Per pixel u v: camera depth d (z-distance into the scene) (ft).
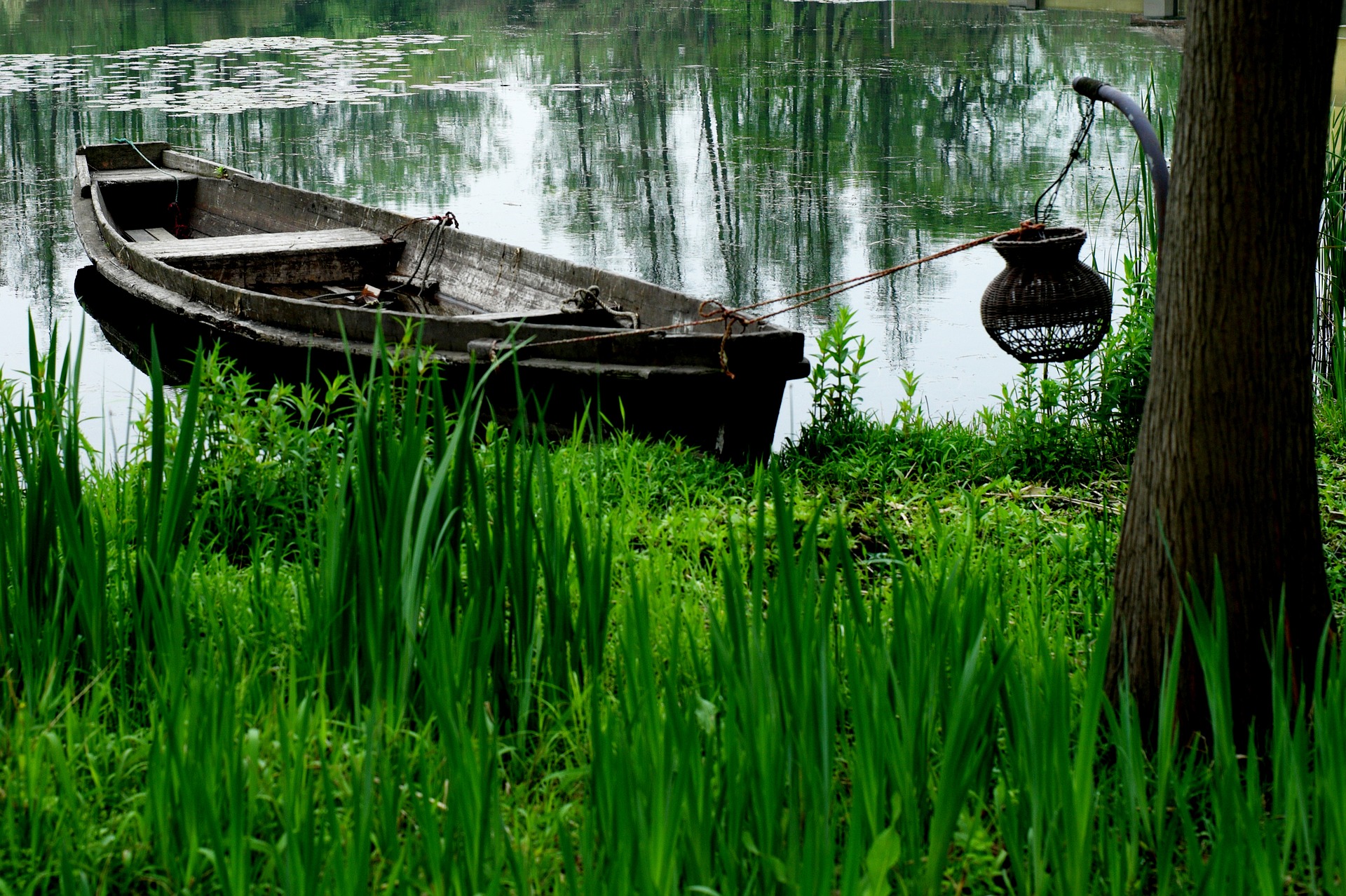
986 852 8.55
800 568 9.01
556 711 10.15
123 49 88.53
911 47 79.77
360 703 10.17
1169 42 66.23
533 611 10.37
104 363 30.91
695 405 21.79
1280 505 10.20
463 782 7.65
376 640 9.78
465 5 119.24
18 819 8.71
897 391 27.17
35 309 35.12
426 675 8.68
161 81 72.64
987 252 37.29
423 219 34.42
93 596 10.61
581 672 10.76
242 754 8.02
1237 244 9.83
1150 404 10.61
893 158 50.72
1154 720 10.52
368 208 36.55
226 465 16.75
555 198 46.26
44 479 10.71
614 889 7.16
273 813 8.68
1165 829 9.02
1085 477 19.19
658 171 50.31
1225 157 9.78
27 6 118.93
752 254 38.29
